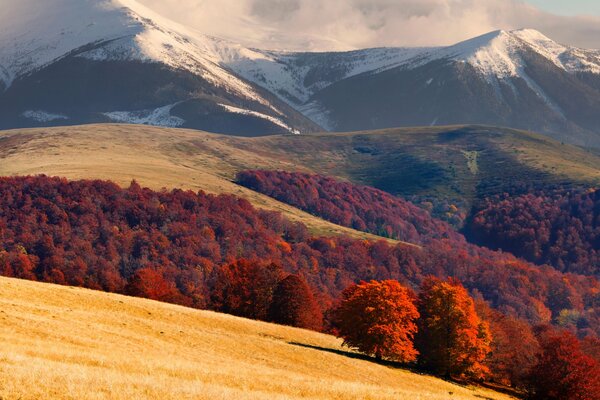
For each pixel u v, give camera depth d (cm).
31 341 7888
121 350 8812
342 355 13675
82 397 5481
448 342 15012
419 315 14925
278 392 7119
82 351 7969
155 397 5772
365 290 14688
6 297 10912
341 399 7162
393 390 8306
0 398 5191
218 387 6525
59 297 12088
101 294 13800
